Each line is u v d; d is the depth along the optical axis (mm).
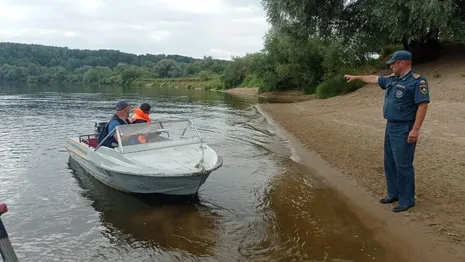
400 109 5660
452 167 7633
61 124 17047
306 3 22266
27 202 7078
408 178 5902
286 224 5969
